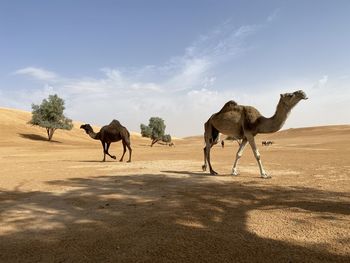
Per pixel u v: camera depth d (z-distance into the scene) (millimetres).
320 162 17891
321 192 8797
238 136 12586
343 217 6281
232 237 5176
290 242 4945
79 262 4324
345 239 5059
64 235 5418
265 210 6867
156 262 4277
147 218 6363
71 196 8656
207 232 5430
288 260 4285
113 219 6355
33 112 71750
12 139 67875
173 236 5246
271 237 5172
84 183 10820
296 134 147500
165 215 6555
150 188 9750
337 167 14984
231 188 9531
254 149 11914
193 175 12594
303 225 5781
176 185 10250
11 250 4773
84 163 19172
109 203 7801
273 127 11500
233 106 12570
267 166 16141
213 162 19078
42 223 6148
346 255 4441
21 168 16375
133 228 5727
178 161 20094
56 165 17875
